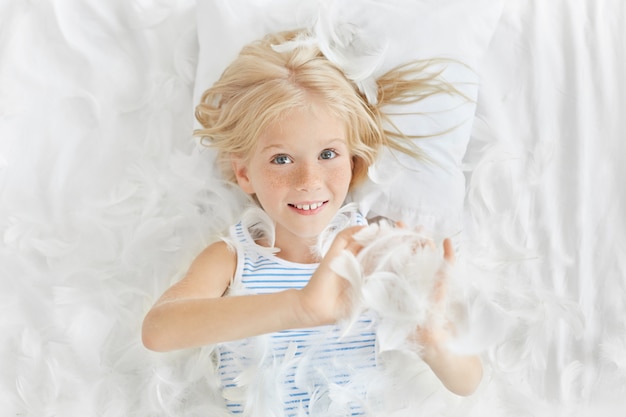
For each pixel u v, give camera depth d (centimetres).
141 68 144
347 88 118
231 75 122
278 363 123
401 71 130
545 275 137
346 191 118
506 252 132
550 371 135
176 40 143
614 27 143
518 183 138
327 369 124
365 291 103
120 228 134
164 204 134
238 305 106
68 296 130
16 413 129
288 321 104
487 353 130
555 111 141
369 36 131
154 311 111
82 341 129
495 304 118
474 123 140
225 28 136
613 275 138
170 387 126
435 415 125
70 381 127
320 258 127
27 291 133
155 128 140
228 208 133
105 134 141
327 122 114
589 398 134
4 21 144
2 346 131
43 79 142
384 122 130
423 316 105
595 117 141
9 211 137
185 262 131
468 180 140
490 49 142
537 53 141
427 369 127
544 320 130
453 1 135
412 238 110
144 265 132
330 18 126
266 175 115
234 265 125
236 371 124
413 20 133
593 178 139
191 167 134
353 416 123
